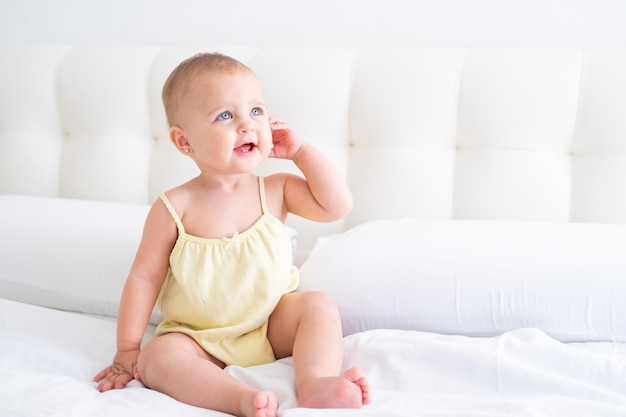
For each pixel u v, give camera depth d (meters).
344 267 1.35
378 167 1.70
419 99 1.68
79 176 1.85
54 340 1.29
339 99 1.72
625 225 1.40
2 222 1.57
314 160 1.29
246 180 1.29
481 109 1.65
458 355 1.10
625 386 1.04
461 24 1.85
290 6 1.94
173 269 1.24
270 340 1.26
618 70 1.61
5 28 2.12
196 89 1.21
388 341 1.18
